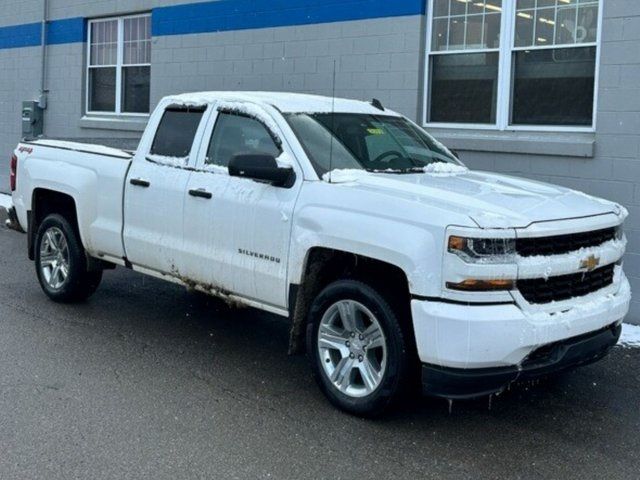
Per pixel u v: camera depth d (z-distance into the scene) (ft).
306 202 16.44
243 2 35.47
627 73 23.79
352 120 19.36
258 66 35.17
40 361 18.79
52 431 14.71
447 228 13.94
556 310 14.53
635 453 14.65
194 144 19.52
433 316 13.93
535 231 14.21
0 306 23.80
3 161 51.31
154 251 20.15
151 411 15.89
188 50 38.42
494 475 13.55
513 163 26.71
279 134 17.71
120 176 21.12
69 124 46.62
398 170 18.07
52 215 23.97
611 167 24.41
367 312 15.38
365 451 14.33
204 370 18.60
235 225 17.84
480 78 28.14
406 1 29.45
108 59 44.34
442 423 15.79
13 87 50.29
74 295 23.79
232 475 13.19
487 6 27.63
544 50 26.35
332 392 16.14
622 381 18.78
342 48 31.73
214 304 25.00
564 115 26.07
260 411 16.08
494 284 13.82
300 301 16.69
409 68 29.66
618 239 16.98
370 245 14.98
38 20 47.80
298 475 13.28
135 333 21.49
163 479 12.95
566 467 13.97
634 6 23.47
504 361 13.84
